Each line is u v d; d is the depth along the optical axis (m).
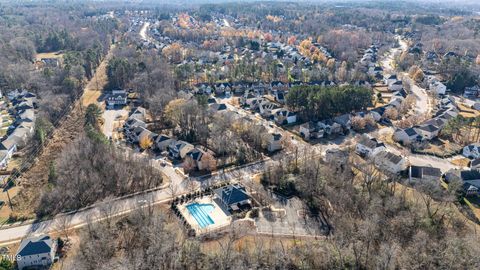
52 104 165.50
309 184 109.44
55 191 103.00
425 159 131.38
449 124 145.88
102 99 192.88
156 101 165.25
